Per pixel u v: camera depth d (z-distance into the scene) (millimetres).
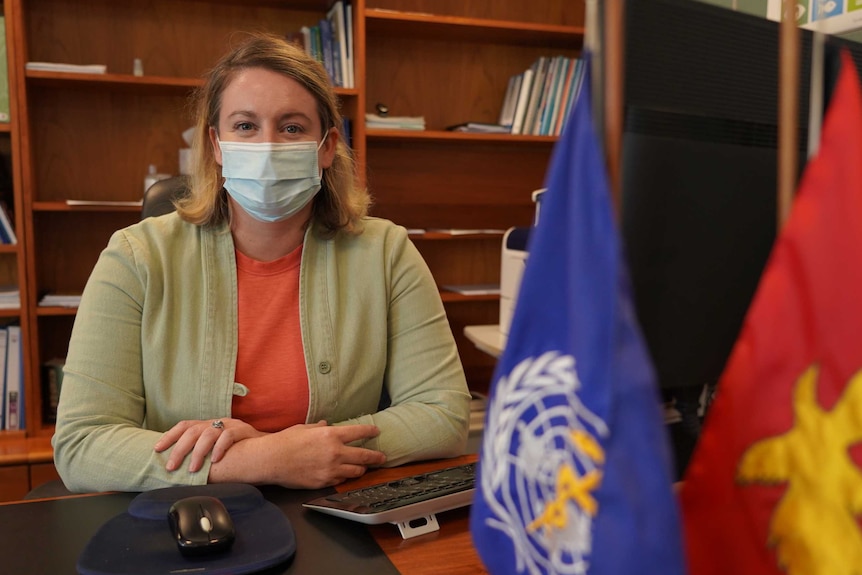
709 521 532
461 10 3121
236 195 1301
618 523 448
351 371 1343
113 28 2758
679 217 606
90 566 753
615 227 476
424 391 1342
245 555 784
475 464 1055
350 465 1085
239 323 1316
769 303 525
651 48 613
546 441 501
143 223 1340
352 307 1370
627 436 451
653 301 608
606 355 461
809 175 520
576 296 482
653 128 589
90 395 1176
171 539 820
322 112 1354
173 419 1260
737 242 643
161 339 1254
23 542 850
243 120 1288
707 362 647
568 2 3248
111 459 1080
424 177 3152
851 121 510
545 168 3299
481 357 3318
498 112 3225
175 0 2791
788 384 514
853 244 497
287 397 1302
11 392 2525
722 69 645
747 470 522
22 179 2426
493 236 3041
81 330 1228
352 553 825
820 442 498
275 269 1361
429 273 1465
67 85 2611
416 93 3111
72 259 2809
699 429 672
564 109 3023
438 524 902
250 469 1031
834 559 488
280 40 1366
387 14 2703
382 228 1457
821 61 596
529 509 512
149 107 2830
